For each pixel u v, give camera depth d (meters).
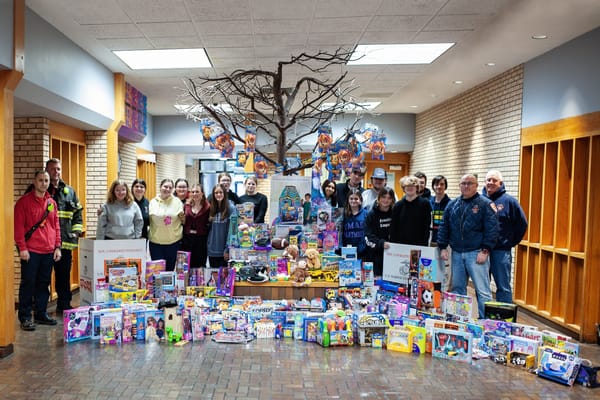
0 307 3.53
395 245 4.38
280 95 4.69
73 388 2.95
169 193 4.97
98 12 4.29
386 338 3.79
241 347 3.71
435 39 5.05
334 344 3.77
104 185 6.44
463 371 3.31
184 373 3.18
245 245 4.57
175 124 10.34
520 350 3.47
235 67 6.23
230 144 4.67
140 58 5.81
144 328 3.89
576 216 4.70
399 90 7.66
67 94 4.96
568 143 4.96
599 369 3.14
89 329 3.96
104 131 6.45
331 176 4.96
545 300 5.33
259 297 4.30
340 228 4.91
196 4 4.12
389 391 2.95
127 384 3.00
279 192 4.68
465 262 4.33
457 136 7.98
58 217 4.66
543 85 5.34
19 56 3.61
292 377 3.13
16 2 3.57
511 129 6.06
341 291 4.27
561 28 4.48
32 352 3.61
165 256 4.96
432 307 4.01
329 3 4.12
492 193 4.74
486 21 4.48
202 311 4.06
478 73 6.43
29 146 5.18
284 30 4.81
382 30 4.80
